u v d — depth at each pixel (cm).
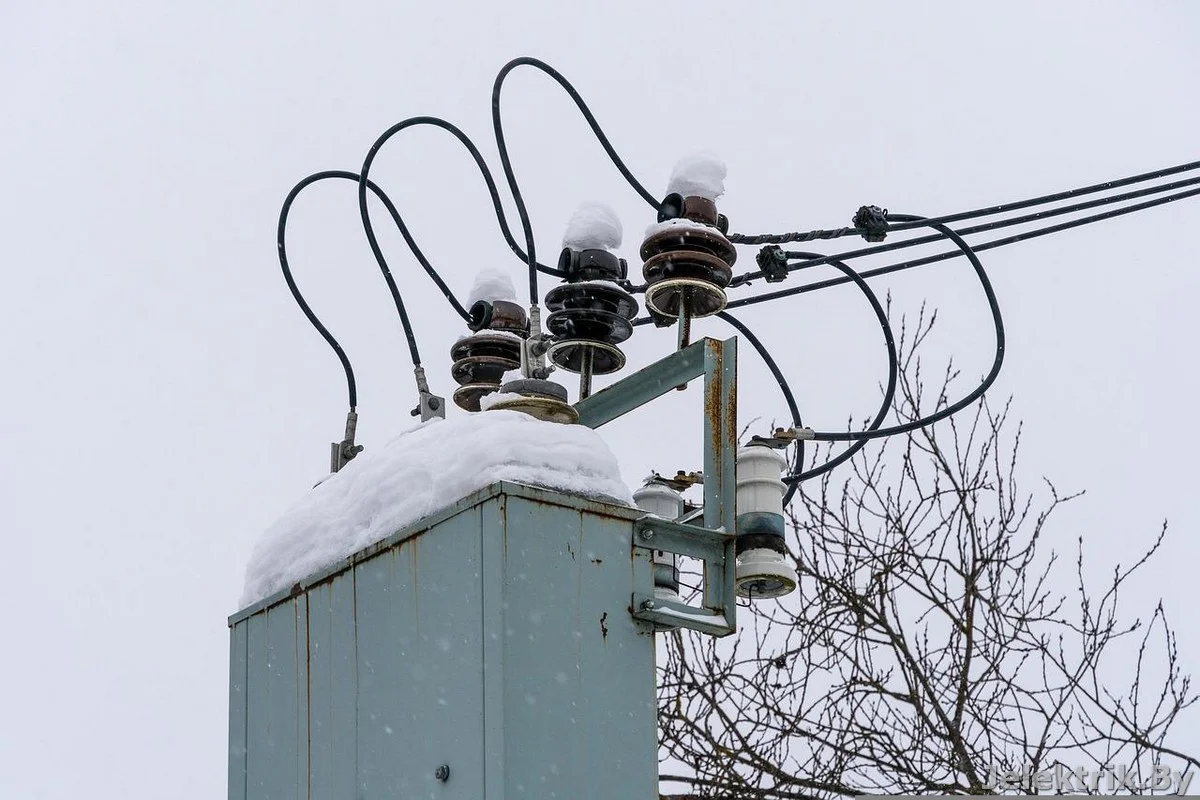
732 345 1413
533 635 1203
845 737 2848
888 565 3020
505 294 1722
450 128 1669
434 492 1291
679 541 1315
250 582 1522
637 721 1227
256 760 1452
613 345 1555
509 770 1161
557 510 1245
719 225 1616
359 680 1334
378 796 1277
